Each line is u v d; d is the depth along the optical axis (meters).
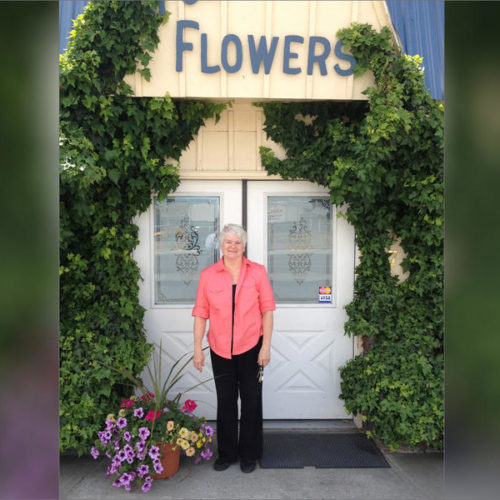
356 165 3.90
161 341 4.50
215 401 4.49
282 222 4.57
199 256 4.54
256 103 4.27
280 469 3.72
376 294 4.23
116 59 3.63
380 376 3.95
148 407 3.68
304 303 4.55
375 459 3.88
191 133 4.33
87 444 3.61
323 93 3.77
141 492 3.41
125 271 4.17
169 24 3.65
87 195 3.78
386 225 4.25
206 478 3.59
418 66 3.74
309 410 4.53
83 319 3.97
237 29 3.66
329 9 3.67
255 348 3.56
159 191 4.26
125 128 3.88
